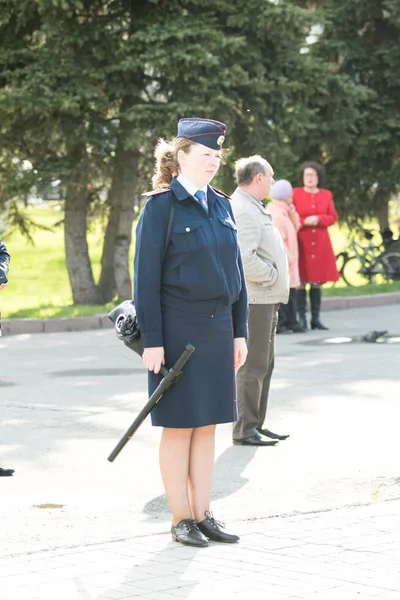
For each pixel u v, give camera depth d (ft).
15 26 78.13
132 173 81.35
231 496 26.35
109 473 28.99
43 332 67.46
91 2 77.10
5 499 26.35
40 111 73.67
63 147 78.38
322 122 87.71
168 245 21.72
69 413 37.58
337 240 138.41
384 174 94.73
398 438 32.83
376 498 25.77
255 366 32.22
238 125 82.33
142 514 24.86
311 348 54.44
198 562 20.40
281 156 81.87
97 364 50.60
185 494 22.26
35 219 88.89
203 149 21.76
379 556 20.42
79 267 85.40
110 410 38.14
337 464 29.55
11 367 49.96
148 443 32.71
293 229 60.08
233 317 22.90
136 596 18.44
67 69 74.43
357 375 44.86
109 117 79.30
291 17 77.36
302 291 63.00
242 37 76.23
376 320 68.64
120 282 84.84
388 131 93.56
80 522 24.14
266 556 20.65
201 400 21.91
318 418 36.06
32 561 20.65
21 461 30.50
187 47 74.13
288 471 28.89
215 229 21.99
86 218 86.17
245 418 32.32
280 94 80.84
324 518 23.56
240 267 22.65
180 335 21.83
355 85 88.74
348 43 93.20
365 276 93.35
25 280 117.50
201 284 21.71
